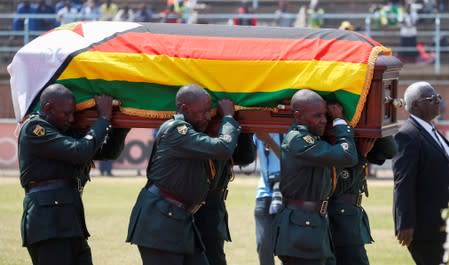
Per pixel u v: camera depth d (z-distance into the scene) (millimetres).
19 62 20906
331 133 20047
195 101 19594
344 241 21047
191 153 19484
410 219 21781
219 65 20234
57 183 20562
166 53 20453
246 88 20141
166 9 77562
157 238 19750
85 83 20625
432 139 22078
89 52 20656
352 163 19344
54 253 20484
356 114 19750
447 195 21984
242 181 53469
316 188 19594
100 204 42625
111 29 21203
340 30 20953
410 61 70438
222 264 22344
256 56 20203
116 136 21938
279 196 24781
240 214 39500
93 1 72125
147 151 59812
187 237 19906
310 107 19375
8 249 30406
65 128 20594
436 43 69562
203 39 20688
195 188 19891
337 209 21094
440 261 22141
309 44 20281
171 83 20328
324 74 19812
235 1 78125
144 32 21016
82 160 20062
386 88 20719
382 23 71875
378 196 46531
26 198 20672
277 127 20188
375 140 21031
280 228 19859
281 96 19953
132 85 20500
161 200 19922
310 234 19562
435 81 68875
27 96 20812
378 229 35688
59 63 20656
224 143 19406
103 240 32812
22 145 20453
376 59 19812
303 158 19297
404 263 28844
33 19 70500
